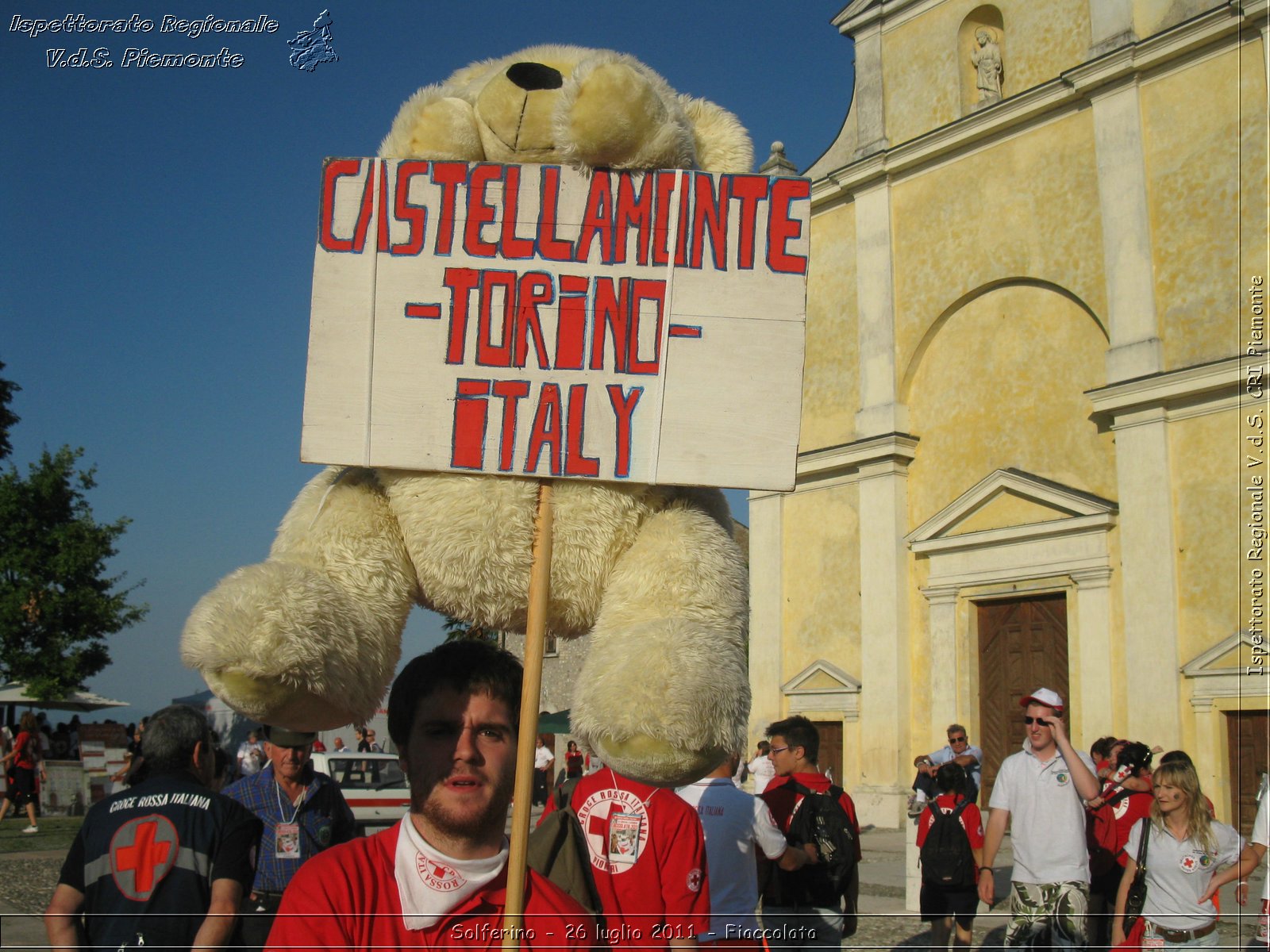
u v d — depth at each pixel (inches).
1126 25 621.9
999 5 705.6
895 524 706.8
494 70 115.2
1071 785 216.1
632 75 102.3
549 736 668.1
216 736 162.6
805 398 786.8
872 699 697.6
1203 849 203.8
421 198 103.9
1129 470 595.5
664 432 102.6
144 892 133.6
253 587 97.7
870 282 745.6
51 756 758.5
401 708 89.0
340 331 102.7
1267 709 534.6
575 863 117.1
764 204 104.2
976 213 697.6
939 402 711.7
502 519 103.8
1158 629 571.5
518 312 103.3
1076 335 643.5
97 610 805.9
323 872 84.6
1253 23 569.6
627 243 104.0
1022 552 642.8
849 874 193.9
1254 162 568.1
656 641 99.7
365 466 104.7
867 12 771.4
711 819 165.2
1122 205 616.1
